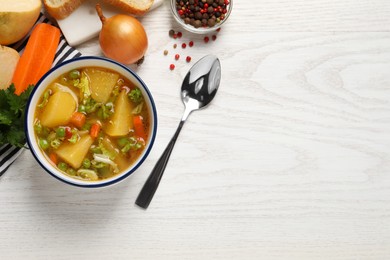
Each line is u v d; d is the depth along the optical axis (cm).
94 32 87
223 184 88
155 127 80
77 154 80
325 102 91
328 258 89
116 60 86
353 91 91
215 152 88
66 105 80
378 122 91
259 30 91
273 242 89
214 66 89
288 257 89
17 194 85
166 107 88
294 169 89
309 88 91
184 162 87
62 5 85
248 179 89
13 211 84
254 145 89
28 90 81
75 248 85
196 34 90
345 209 90
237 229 88
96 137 81
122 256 86
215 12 89
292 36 91
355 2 92
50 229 85
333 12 92
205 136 88
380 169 91
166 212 87
